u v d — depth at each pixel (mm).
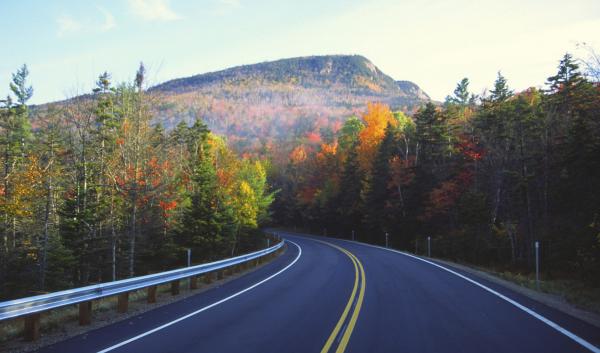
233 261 20750
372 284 15484
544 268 27766
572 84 32969
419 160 50188
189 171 37469
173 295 14734
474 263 32969
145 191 25266
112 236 27250
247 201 45875
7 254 27672
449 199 40625
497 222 36500
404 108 157750
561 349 7113
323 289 14555
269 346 7492
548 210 33656
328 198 72375
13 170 29391
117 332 9016
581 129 25031
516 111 35625
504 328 8648
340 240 56969
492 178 36062
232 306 11836
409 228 46375
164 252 34281
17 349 7793
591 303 11570
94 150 29656
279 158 126125
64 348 7781
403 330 8508
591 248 21016
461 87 76438
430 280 16578
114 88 29922
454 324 9031
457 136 46406
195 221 35125
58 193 30328
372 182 52656
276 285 16109
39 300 8195
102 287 10312
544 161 31844
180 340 8109
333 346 7379
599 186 24234
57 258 27812
